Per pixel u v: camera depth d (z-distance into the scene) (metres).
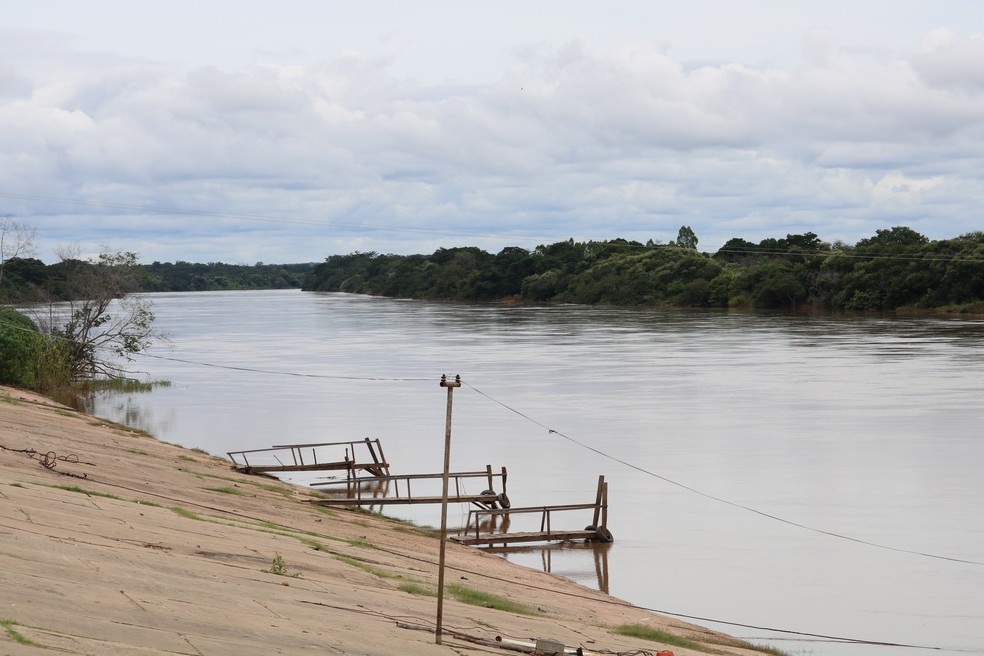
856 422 46.97
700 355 76.75
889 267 124.81
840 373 64.00
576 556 27.86
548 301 174.50
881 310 124.00
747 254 161.75
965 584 25.25
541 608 19.59
